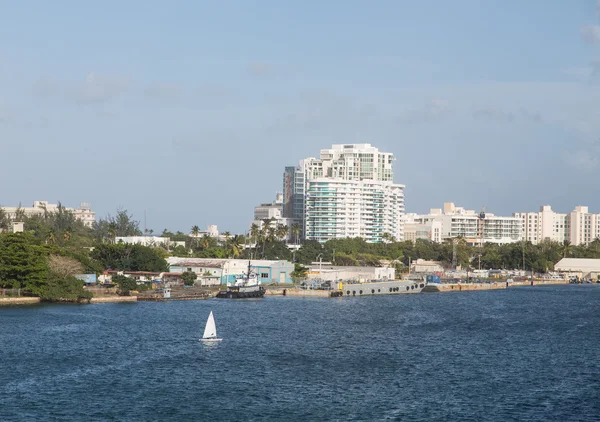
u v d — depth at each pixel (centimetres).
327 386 12231
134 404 10962
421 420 10381
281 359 14450
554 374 13538
